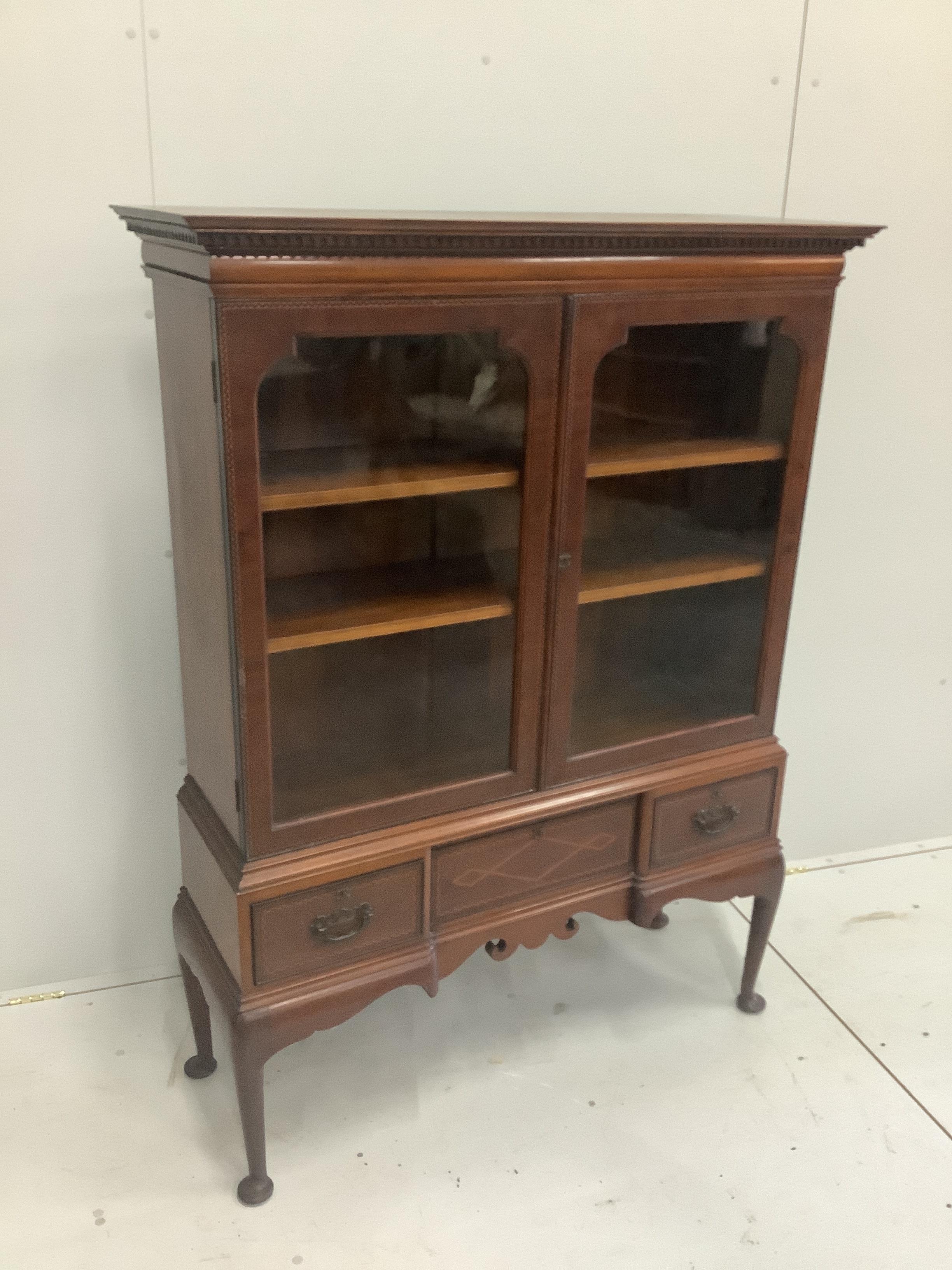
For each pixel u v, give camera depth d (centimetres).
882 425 215
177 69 155
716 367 152
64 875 192
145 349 167
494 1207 157
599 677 161
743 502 165
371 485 134
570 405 141
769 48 185
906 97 195
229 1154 165
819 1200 160
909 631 235
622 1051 188
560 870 167
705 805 176
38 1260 147
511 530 147
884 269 204
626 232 133
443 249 124
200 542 139
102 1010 194
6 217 154
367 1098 176
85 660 180
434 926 158
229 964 148
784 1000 202
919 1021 197
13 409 163
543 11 170
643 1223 155
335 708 142
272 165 164
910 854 252
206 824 154
